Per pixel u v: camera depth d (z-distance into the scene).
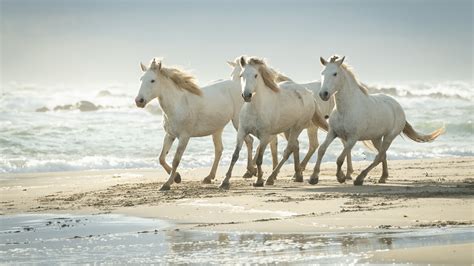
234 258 11.38
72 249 12.41
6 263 11.55
